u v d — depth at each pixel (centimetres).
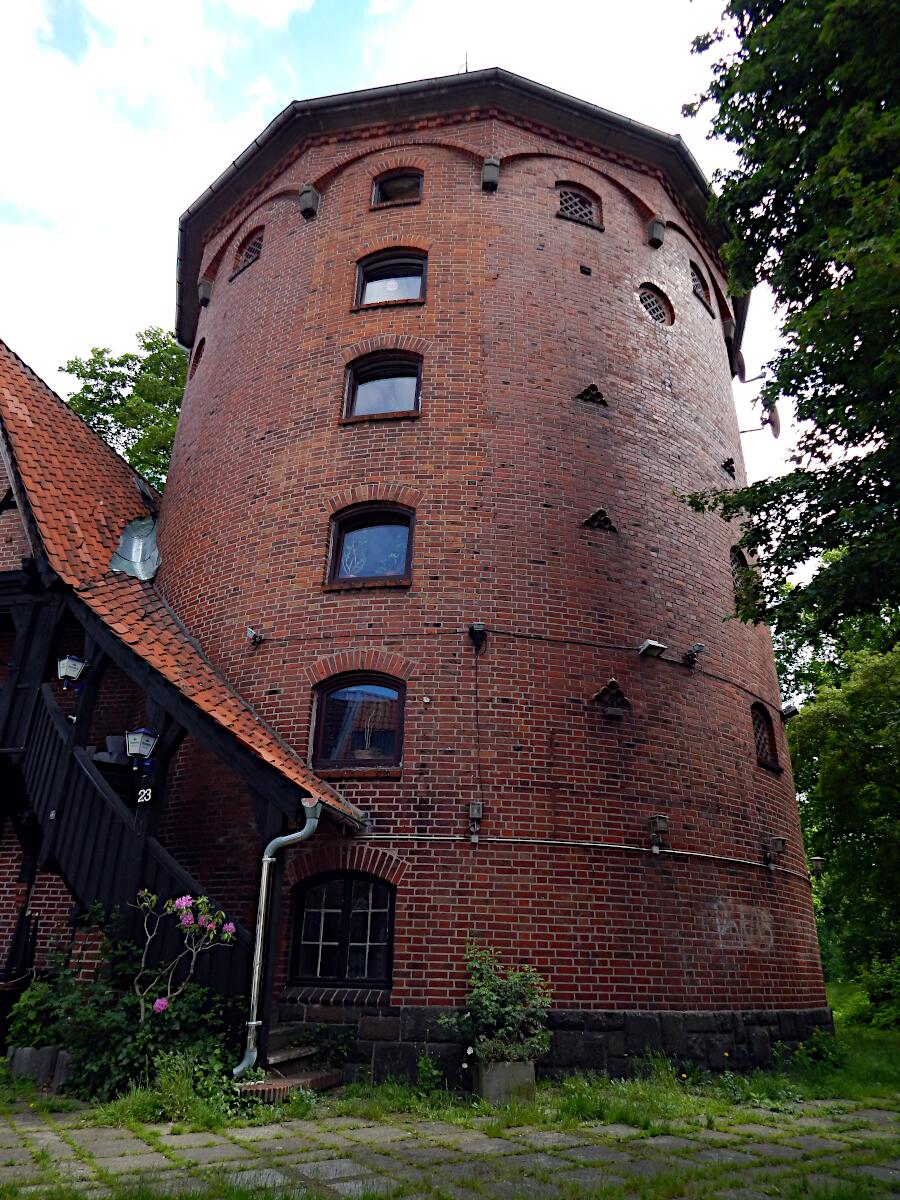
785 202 963
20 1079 823
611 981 956
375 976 967
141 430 2277
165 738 972
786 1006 1088
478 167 1468
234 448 1374
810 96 905
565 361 1320
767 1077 955
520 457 1219
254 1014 809
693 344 1541
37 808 1032
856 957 2033
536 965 944
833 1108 839
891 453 807
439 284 1355
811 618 961
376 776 1027
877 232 713
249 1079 777
